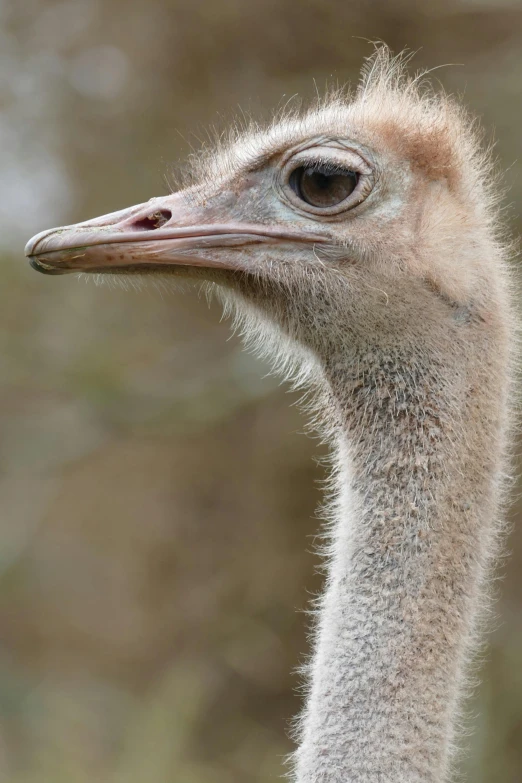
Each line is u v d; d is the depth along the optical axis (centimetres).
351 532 1541
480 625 1612
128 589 4966
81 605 4991
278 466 4681
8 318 4584
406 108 1694
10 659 4600
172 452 4928
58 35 5044
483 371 1559
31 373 4500
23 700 4097
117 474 5022
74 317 4631
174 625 4744
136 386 4447
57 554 5075
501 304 1602
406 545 1503
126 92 4884
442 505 1514
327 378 1653
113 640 4888
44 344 4547
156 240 1689
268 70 4509
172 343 4644
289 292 1666
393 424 1559
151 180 4700
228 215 1691
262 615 4591
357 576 1509
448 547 1505
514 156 3803
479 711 3581
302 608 4578
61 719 3931
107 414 4447
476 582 1530
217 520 4853
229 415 4459
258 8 4444
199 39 4628
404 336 1571
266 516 4725
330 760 1450
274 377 4253
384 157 1622
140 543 4966
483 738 3506
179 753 3612
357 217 1627
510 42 4175
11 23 5062
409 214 1612
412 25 4281
